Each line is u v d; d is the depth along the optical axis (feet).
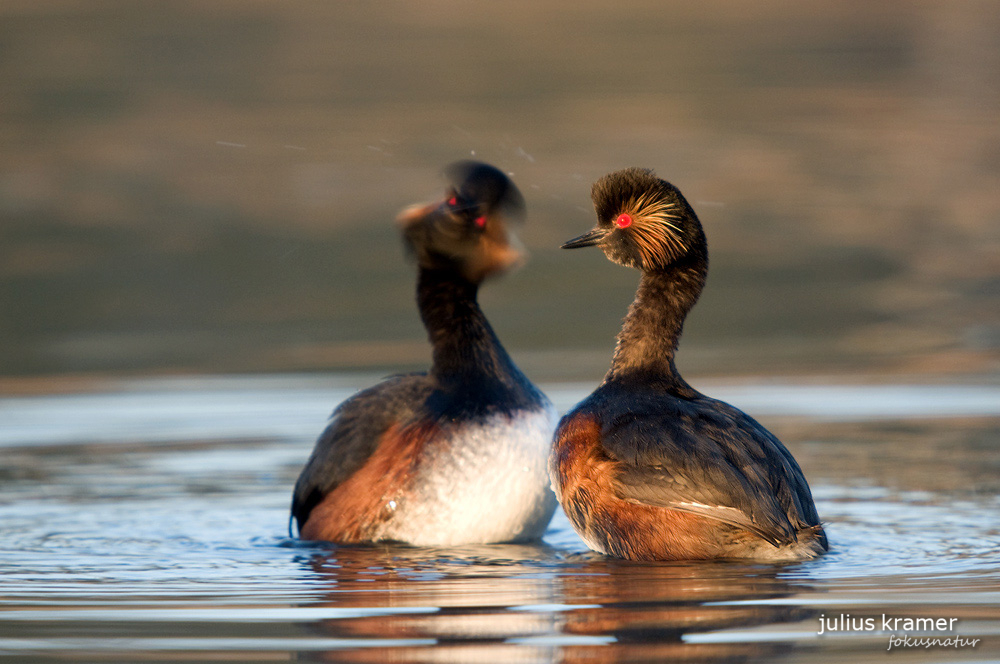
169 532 31.76
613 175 30.22
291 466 39.65
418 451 30.48
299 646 21.91
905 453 39.81
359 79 117.70
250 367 55.62
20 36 130.31
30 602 24.88
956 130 102.42
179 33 133.18
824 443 41.42
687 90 115.34
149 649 21.84
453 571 27.43
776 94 113.91
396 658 21.22
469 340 31.53
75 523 32.65
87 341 60.95
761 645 21.59
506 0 150.00
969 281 70.18
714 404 28.63
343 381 52.75
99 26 135.03
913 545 28.73
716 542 26.81
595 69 122.93
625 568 26.91
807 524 26.96
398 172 93.15
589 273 74.33
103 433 44.50
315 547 30.22
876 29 138.41
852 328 62.08
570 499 28.17
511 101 111.04
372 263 76.18
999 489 34.99
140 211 85.56
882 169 93.61
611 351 59.06
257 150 98.53
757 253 77.51
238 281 72.18
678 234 29.63
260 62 123.75
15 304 67.77
